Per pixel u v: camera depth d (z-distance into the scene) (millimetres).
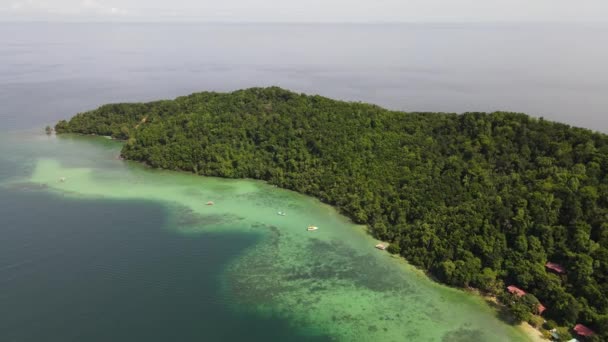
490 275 77562
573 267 75188
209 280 81125
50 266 83750
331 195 112188
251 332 68438
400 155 115312
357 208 104000
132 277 81312
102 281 79875
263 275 83000
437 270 82188
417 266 85812
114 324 69438
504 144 106438
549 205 84750
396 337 67750
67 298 75062
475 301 75875
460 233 85500
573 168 92625
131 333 67625
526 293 74875
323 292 78250
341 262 87375
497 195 93125
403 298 76688
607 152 94188
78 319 70312
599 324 66062
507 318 71688
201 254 89312
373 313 73000
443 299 76438
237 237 96312
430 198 98062
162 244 92562
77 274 81625
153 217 104000
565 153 97438
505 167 101875
